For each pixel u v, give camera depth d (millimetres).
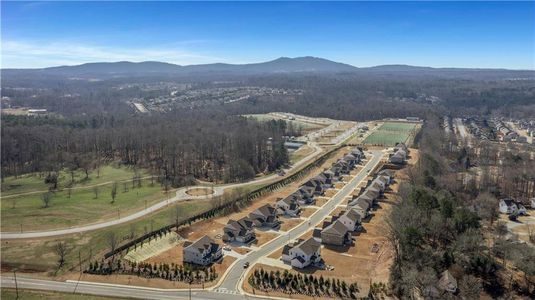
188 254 105938
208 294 89875
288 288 92250
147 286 93250
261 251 113375
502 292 88062
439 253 96125
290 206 143375
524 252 94312
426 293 84875
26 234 123125
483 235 110750
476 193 152500
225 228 121688
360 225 129750
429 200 113312
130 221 133000
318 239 118500
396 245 104875
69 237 120938
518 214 139500
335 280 96000
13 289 92688
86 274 99250
